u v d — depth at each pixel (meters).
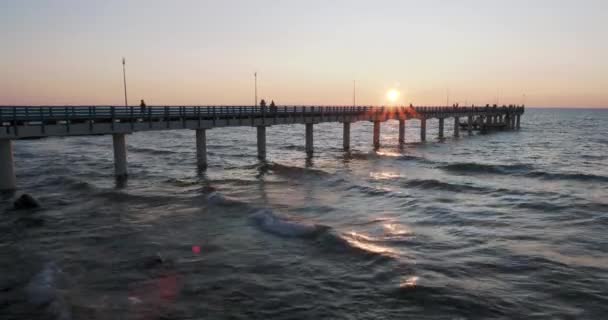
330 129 128.25
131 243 15.74
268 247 15.28
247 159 43.62
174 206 21.48
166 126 29.22
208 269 13.30
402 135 61.22
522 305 10.77
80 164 39.41
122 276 12.70
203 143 33.97
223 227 17.78
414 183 27.98
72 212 20.17
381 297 11.31
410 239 16.16
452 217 19.34
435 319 10.13
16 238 16.19
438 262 13.71
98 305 10.75
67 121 23.81
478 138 72.44
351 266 13.46
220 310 10.63
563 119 170.50
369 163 39.19
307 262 13.84
